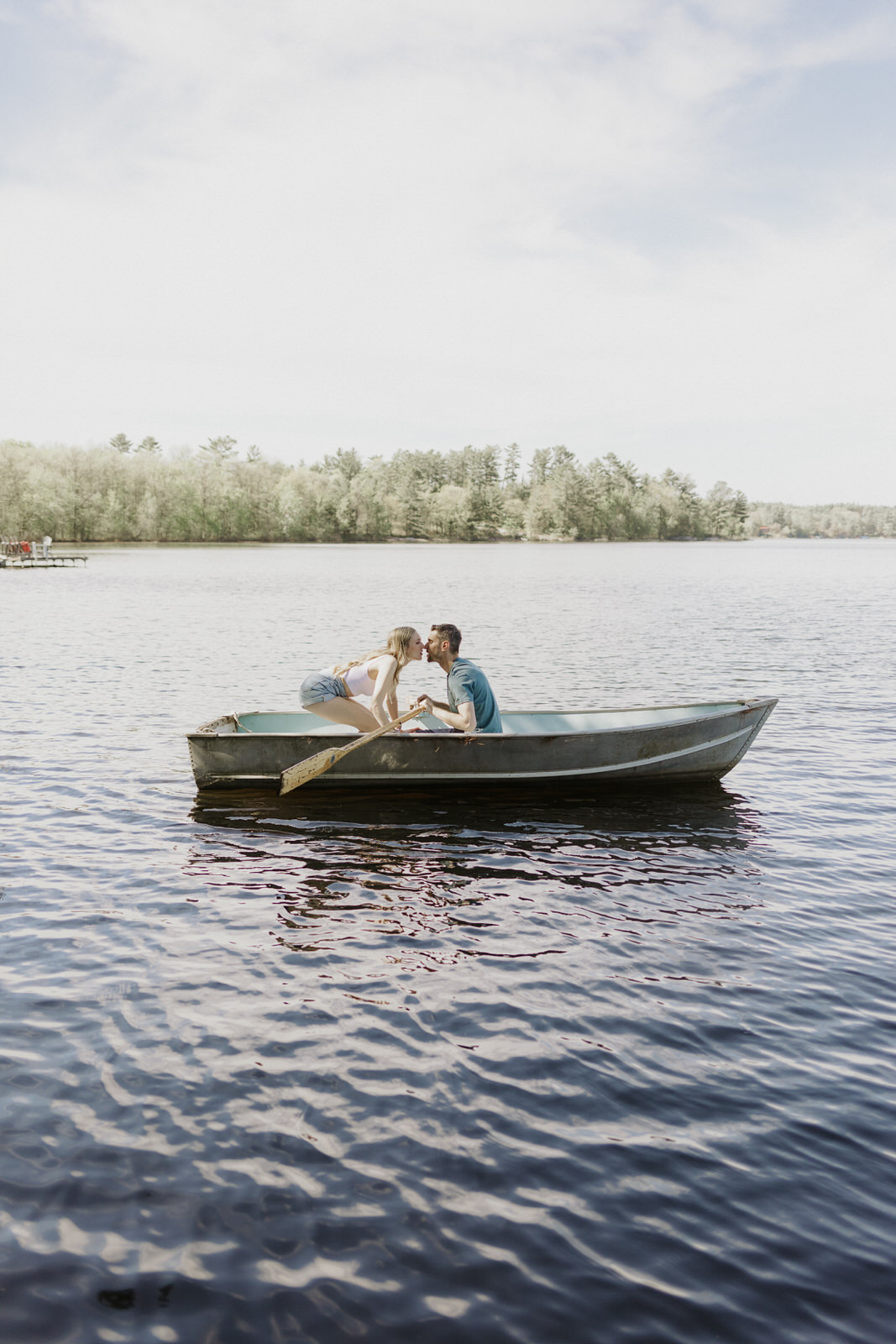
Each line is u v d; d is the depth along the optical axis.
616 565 60.62
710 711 8.07
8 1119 3.06
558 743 7.07
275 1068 3.40
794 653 16.12
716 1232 2.61
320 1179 2.81
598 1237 2.58
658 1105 3.21
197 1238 2.56
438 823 6.54
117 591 31.30
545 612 24.34
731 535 172.38
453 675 7.14
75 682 12.16
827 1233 2.61
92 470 98.94
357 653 15.37
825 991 4.08
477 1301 2.36
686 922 4.85
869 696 11.83
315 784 7.12
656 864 5.76
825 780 7.81
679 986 4.12
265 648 15.99
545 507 147.75
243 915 4.86
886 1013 3.89
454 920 4.85
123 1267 2.45
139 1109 3.13
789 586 37.50
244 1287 2.40
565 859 5.83
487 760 7.05
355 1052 3.53
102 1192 2.72
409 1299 2.37
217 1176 2.81
